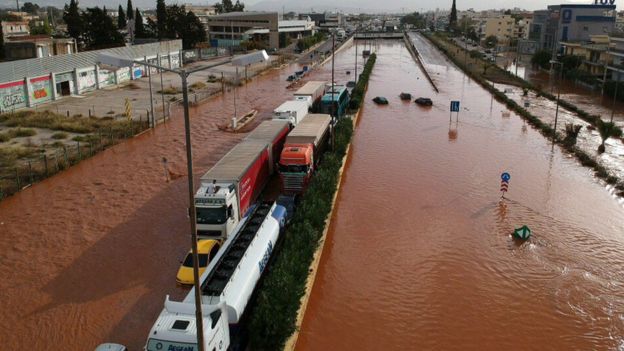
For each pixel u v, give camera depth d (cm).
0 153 3831
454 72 10338
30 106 5662
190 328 1459
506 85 8325
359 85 7138
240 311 1709
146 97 6481
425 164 3938
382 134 4922
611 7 11725
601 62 8525
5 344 1792
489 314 2022
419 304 2083
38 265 2319
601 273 2325
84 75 6675
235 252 2017
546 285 2223
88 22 9694
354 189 3369
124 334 1839
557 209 3044
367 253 2497
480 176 3647
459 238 2652
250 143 3206
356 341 1862
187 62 10100
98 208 2973
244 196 2647
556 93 7481
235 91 7069
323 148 3862
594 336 1900
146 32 11675
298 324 1873
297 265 2042
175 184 3381
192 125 5166
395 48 16362
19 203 3070
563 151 4356
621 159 4072
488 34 17625
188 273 2102
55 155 3856
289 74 9525
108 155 4084
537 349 1827
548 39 12812
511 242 2608
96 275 2231
